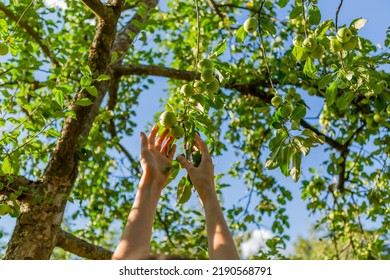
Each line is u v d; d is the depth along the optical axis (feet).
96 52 10.87
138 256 4.12
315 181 17.74
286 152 6.39
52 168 10.76
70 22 17.65
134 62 19.69
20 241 10.07
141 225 4.53
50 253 10.44
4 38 8.22
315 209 17.57
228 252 4.17
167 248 15.57
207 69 6.84
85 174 18.56
